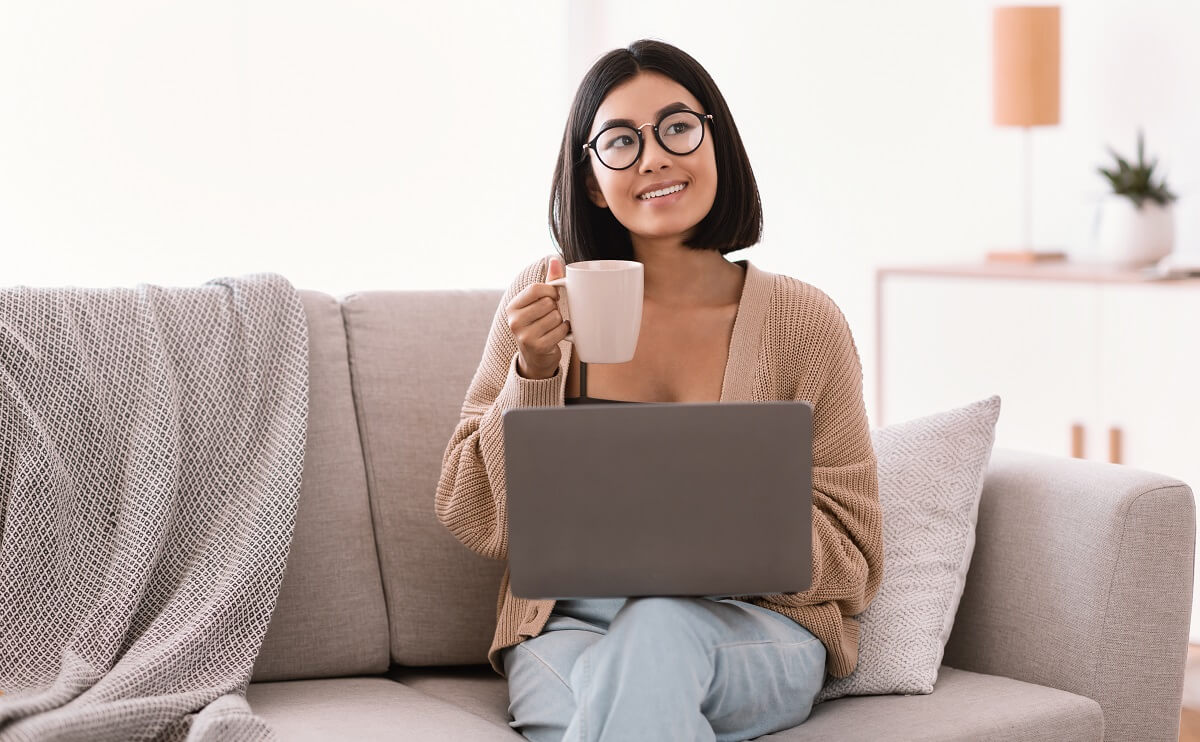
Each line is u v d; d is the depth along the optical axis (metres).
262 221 3.82
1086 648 1.55
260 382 1.73
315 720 1.46
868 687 1.57
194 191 3.70
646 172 1.58
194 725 1.34
